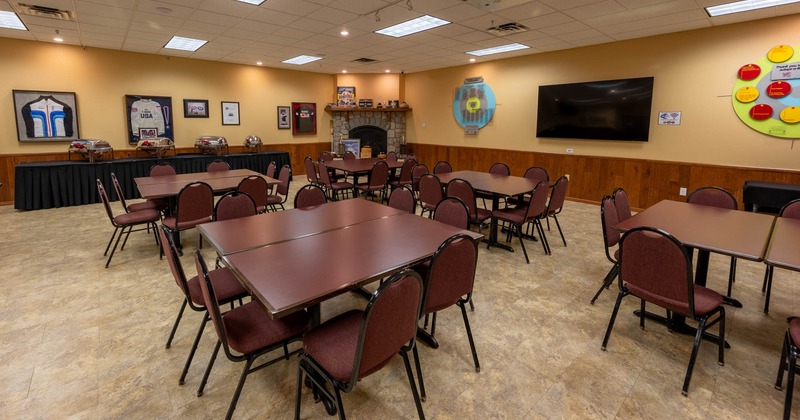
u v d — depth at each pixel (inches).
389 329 59.0
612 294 123.6
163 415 71.7
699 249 90.6
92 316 106.9
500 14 181.5
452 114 344.5
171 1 165.6
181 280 76.5
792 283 131.3
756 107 193.2
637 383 81.6
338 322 71.6
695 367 86.8
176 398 76.1
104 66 268.5
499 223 208.7
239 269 71.8
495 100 309.3
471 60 306.0
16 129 244.8
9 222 201.0
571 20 190.2
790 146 187.0
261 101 348.8
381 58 299.3
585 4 164.9
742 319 108.0
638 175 238.7
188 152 313.3
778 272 141.3
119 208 234.8
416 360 73.6
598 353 92.2
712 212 117.1
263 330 69.2
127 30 215.0
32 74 245.1
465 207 109.4
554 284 131.0
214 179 185.6
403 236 93.5
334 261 76.0
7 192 246.2
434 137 365.4
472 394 78.0
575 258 155.9
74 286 125.6
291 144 374.6
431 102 362.9
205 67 313.0
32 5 171.6
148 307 112.3
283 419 71.1
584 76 255.0
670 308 82.3
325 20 193.6
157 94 292.5
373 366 60.2
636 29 206.8
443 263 74.8
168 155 300.2
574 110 260.4
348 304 116.6
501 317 108.9
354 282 66.3
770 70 187.5
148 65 285.9
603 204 111.1
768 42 186.5
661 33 216.7
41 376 81.8
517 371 85.4
